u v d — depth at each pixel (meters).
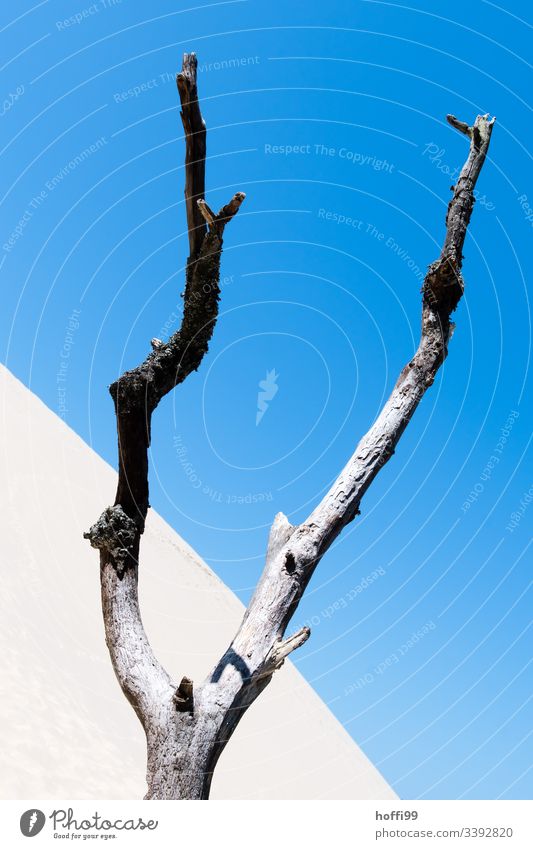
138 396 3.47
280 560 3.48
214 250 3.48
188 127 3.36
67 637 18.42
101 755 14.33
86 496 29.05
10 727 12.79
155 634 24.17
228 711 3.15
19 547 20.70
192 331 3.56
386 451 3.66
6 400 30.88
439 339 3.78
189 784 3.03
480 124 3.98
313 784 23.41
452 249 3.77
